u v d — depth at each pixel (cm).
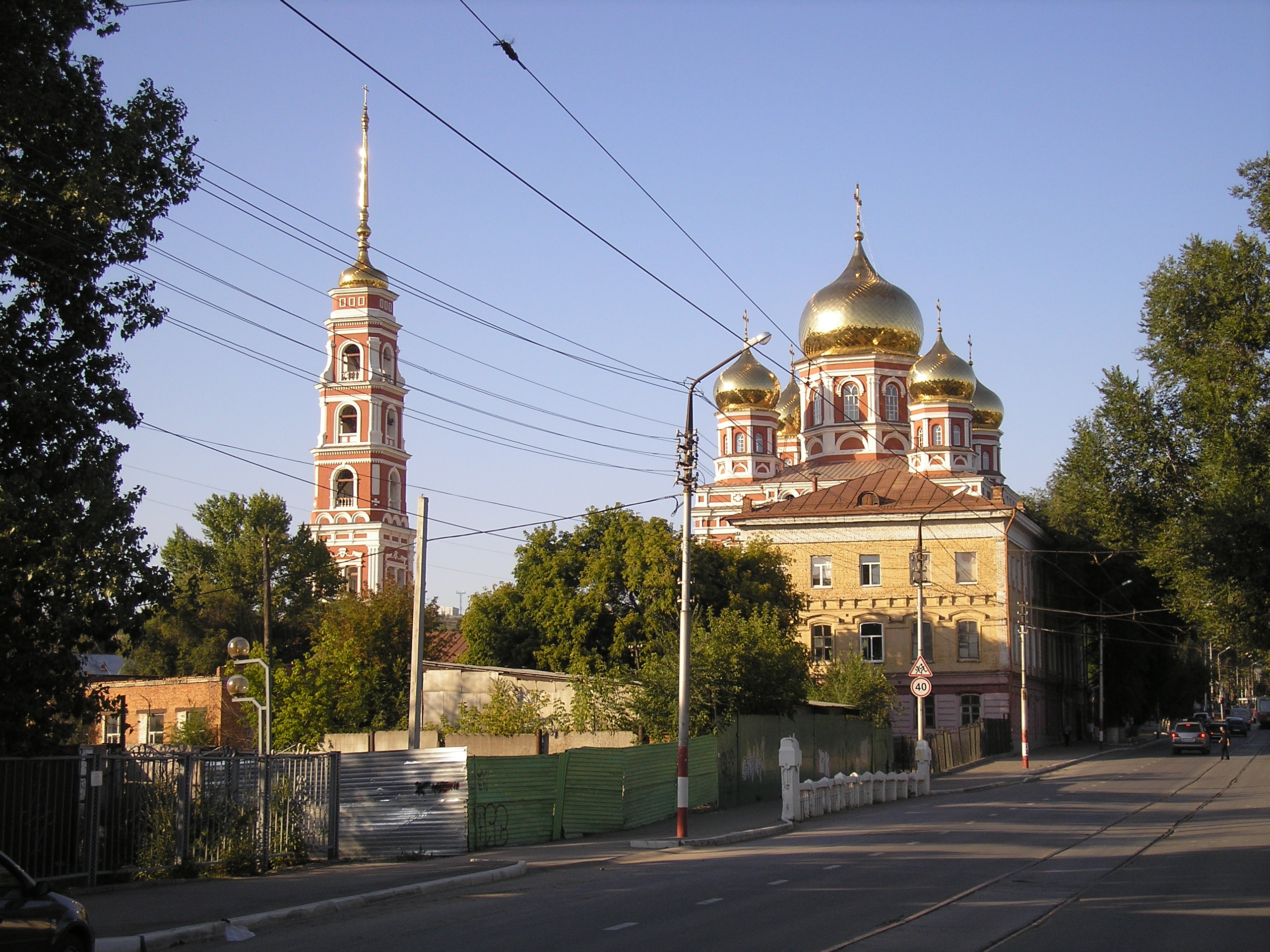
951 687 6744
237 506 8338
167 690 5400
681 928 1524
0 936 1109
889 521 6912
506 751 3931
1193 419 4722
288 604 7950
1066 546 8088
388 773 2725
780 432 10381
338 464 8112
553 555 5606
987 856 2295
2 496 2008
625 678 3947
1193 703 10694
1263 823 2920
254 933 1622
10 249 2105
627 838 2969
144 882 2112
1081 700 8838
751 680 4072
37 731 2211
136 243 2212
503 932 1523
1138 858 2253
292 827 2489
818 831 2967
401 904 1880
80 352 2228
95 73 2202
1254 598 3928
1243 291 4312
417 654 3212
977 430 9844
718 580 5566
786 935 1465
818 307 9131
